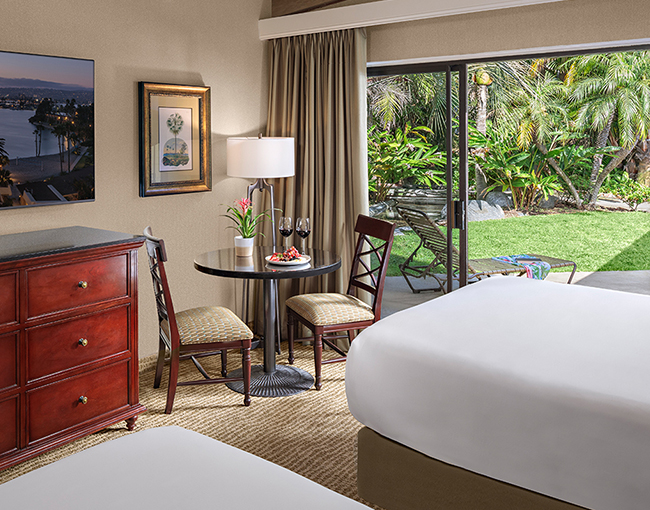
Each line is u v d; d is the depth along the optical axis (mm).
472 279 6523
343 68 4242
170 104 3885
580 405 1781
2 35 3006
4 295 2482
